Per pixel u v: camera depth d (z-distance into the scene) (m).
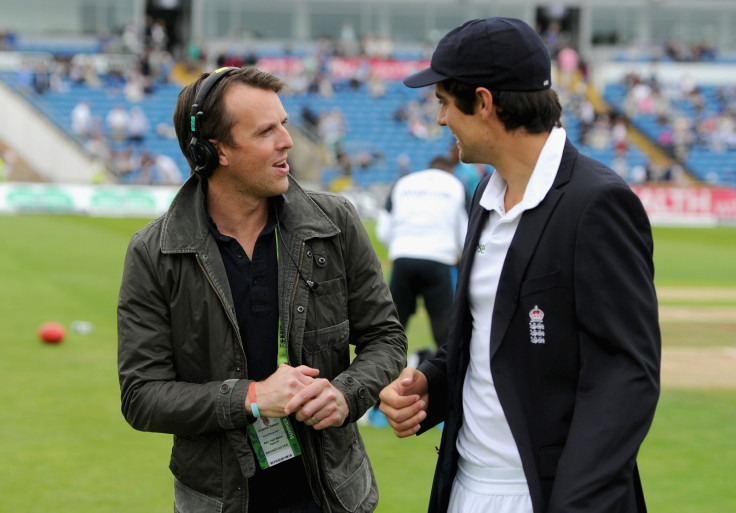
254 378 2.78
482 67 2.50
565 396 2.48
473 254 2.67
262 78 2.75
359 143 34.59
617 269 2.37
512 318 2.52
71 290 12.70
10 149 31.58
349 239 2.89
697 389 7.87
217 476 2.73
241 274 2.79
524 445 2.50
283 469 2.82
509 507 2.57
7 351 8.68
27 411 6.70
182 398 2.63
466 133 2.59
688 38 43.88
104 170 30.69
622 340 2.35
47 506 4.91
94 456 5.77
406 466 5.71
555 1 42.97
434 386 2.85
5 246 18.11
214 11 41.75
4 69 35.34
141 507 4.93
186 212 2.77
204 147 2.72
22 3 40.09
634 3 43.34
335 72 39.06
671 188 30.09
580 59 41.03
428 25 42.66
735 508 4.95
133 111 32.94
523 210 2.51
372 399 2.78
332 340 2.82
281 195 2.84
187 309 2.73
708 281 16.17
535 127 2.54
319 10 42.12
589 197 2.40
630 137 36.69
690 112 37.91
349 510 2.82
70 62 36.53
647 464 5.72
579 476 2.28
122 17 40.97
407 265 6.50
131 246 2.77
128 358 2.72
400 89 38.47
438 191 6.57
